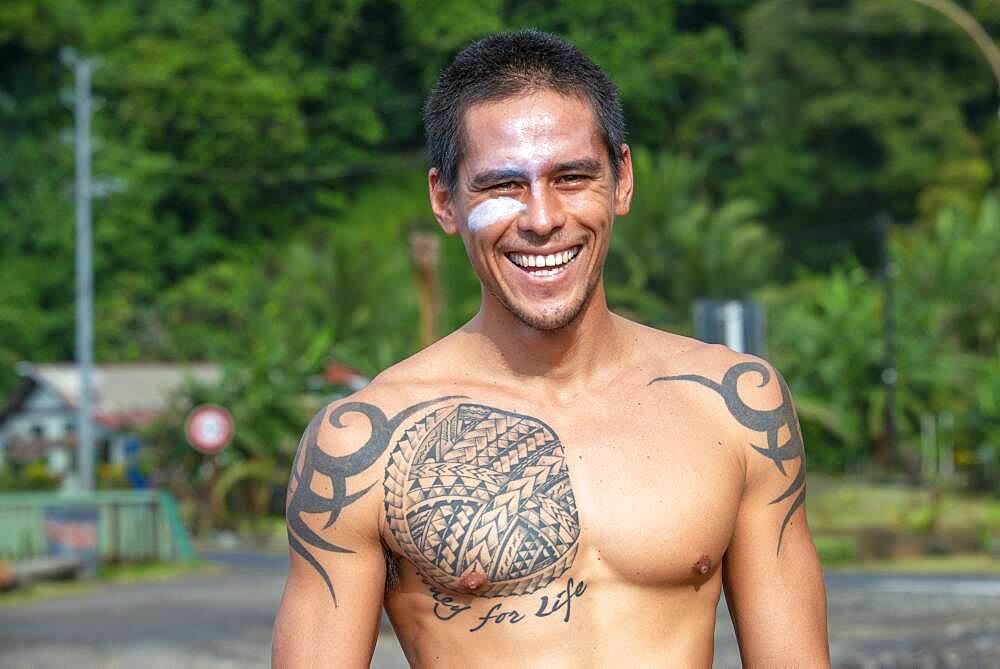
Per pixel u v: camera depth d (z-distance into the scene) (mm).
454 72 2764
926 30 52500
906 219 54625
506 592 2625
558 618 2609
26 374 42875
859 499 27344
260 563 21156
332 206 60625
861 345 37188
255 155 59750
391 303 45281
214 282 56562
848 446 37281
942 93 53188
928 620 12766
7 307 53344
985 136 54344
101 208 56000
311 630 2689
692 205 45750
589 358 2795
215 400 29844
